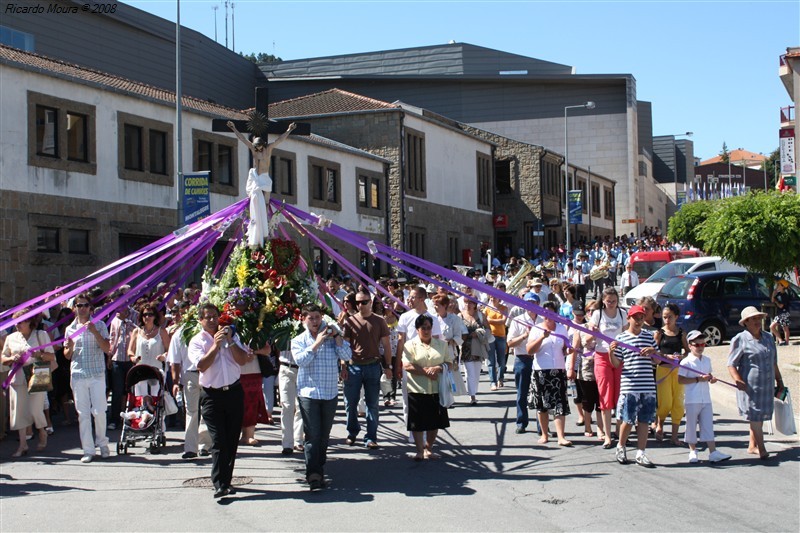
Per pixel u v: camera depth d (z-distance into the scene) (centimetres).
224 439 860
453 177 4569
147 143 2500
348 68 7662
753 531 727
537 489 885
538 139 7138
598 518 771
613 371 1095
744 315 1012
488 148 5112
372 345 1134
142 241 2517
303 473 978
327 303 1174
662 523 753
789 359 1712
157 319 1238
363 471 986
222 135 2812
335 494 875
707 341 2023
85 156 2292
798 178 2594
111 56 4606
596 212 6825
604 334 1099
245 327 1052
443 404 1027
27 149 2095
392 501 842
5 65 2034
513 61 7594
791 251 1803
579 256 3747
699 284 2038
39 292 2116
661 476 937
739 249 1831
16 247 2058
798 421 1148
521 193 5522
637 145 7544
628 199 7212
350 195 3550
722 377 1551
